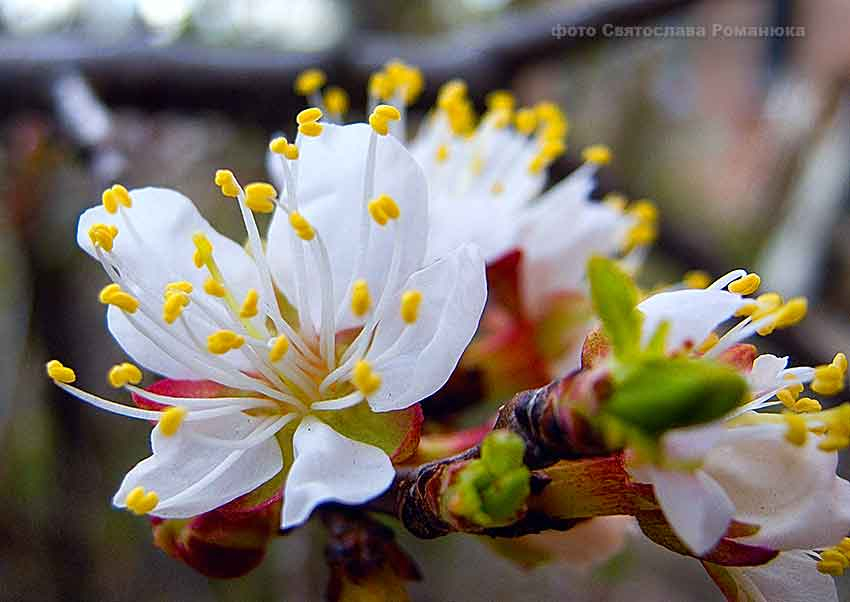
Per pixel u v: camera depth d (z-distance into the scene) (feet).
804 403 0.32
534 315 0.41
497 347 0.41
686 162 1.12
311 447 0.32
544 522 0.32
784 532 0.31
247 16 0.78
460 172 0.42
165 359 0.34
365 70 0.55
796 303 0.32
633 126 1.04
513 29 0.56
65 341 0.64
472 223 0.40
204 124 0.62
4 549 0.63
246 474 0.33
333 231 0.35
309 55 0.54
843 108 0.83
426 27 0.90
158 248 0.34
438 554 0.74
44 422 0.64
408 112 0.56
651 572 0.82
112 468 0.65
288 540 0.62
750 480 0.31
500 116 0.43
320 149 0.35
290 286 0.35
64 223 0.64
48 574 0.63
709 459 0.31
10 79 0.50
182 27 0.71
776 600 0.33
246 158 0.74
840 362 0.31
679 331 0.30
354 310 0.33
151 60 0.52
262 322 0.34
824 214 0.82
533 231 0.42
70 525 0.64
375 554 0.35
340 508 0.36
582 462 0.32
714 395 0.27
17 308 0.68
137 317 0.34
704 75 1.02
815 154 0.85
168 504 0.32
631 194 0.59
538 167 0.42
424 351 0.32
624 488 0.31
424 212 0.33
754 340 0.60
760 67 0.93
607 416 0.28
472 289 0.31
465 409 0.41
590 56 0.76
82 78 0.50
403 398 0.32
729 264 0.62
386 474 0.32
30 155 0.60
